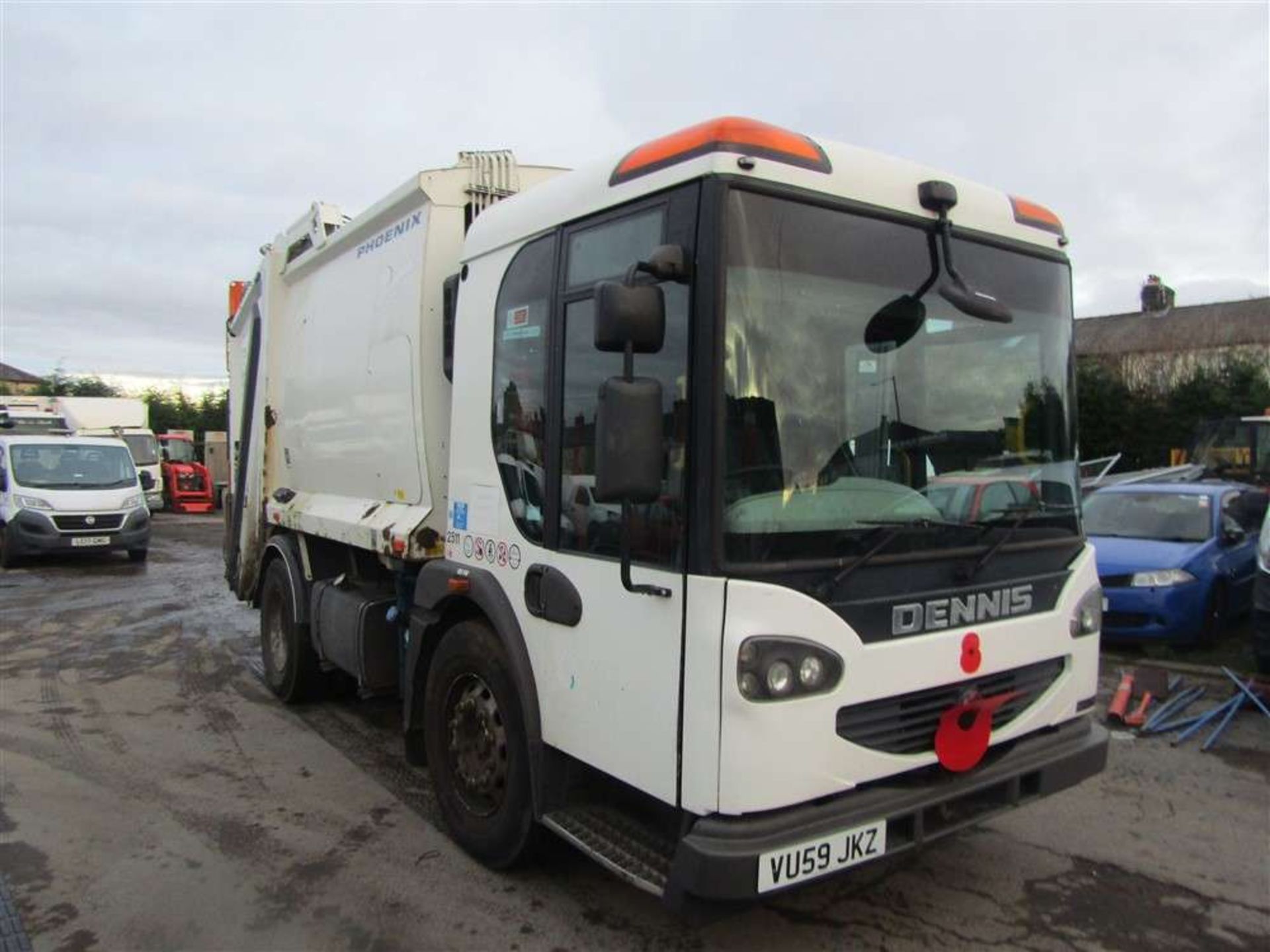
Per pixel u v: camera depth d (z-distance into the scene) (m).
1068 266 3.90
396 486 5.02
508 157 4.90
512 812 3.80
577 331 3.41
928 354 3.30
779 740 2.76
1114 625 8.16
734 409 2.81
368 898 3.83
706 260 2.82
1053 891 3.88
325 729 6.10
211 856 4.22
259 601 7.46
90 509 14.88
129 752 5.65
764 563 2.80
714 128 2.88
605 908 3.74
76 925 3.63
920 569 3.11
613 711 3.16
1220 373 26.50
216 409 49.03
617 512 3.17
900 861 4.14
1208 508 8.99
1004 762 3.34
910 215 3.26
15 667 7.92
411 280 4.82
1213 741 5.70
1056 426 3.77
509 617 3.73
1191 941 3.52
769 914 3.68
